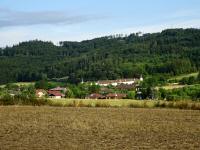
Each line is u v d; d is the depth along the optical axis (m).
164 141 26.70
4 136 28.41
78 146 24.80
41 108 50.50
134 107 54.34
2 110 47.50
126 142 26.30
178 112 46.53
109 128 32.78
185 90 110.38
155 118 40.06
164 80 160.50
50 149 23.83
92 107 53.69
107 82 179.25
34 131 30.84
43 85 157.50
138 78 194.38
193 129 32.31
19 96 57.88
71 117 40.53
